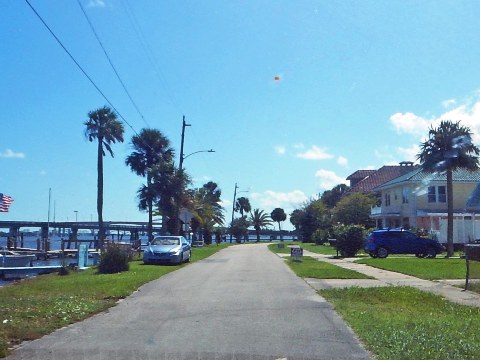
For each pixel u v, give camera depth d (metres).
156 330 10.84
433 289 17.50
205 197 79.06
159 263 29.47
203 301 14.82
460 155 38.09
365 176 82.00
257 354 8.91
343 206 62.03
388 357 8.55
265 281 20.05
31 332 10.30
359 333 10.39
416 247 35.56
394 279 20.80
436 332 10.21
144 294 16.34
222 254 42.69
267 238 140.38
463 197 52.41
